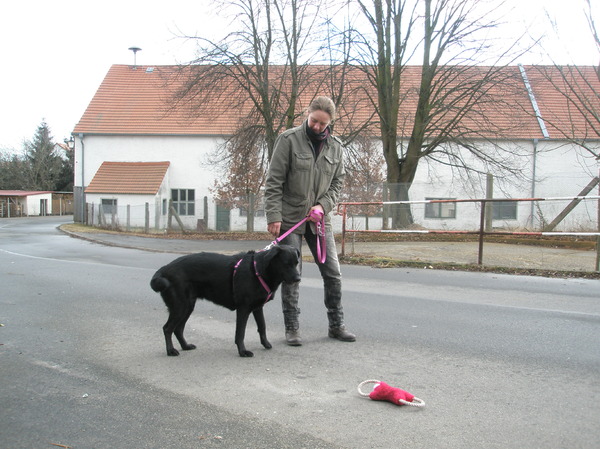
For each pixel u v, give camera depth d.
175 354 4.34
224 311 6.13
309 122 4.59
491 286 7.95
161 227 27.89
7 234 21.17
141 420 3.03
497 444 2.73
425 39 19.33
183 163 29.89
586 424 2.98
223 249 15.13
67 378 3.76
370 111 23.72
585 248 13.12
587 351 4.47
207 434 2.85
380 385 3.33
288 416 3.09
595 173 25.38
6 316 5.76
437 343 4.72
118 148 30.22
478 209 15.87
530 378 3.78
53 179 60.97
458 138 19.77
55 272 9.40
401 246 14.12
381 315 5.89
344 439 2.79
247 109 25.03
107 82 33.44
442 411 3.17
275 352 4.44
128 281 8.32
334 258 4.86
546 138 25.41
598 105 23.09
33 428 2.92
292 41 19.72
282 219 4.77
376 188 20.12
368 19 18.66
